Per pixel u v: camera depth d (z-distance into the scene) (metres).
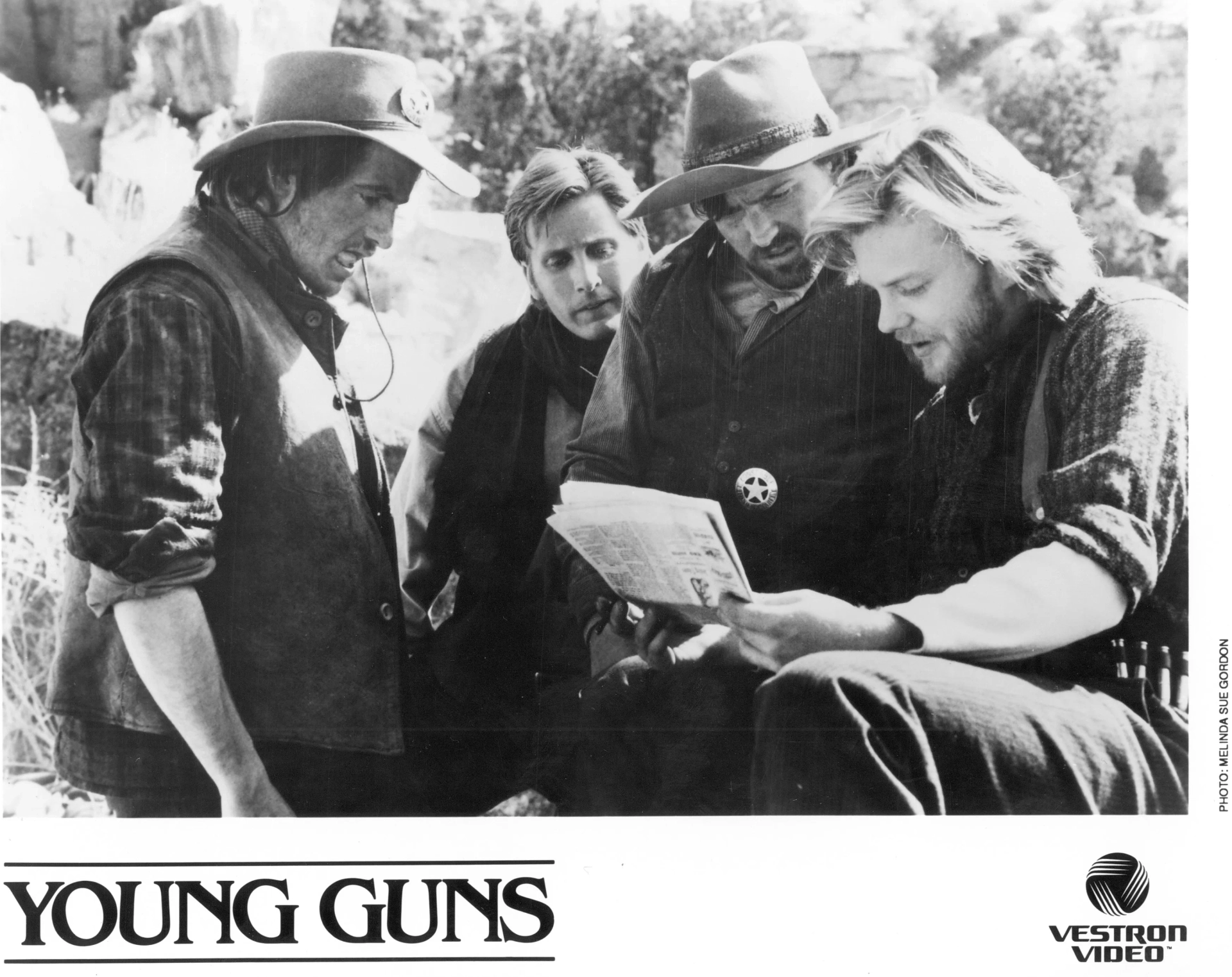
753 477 5.28
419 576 5.31
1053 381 5.28
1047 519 5.26
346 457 5.31
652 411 5.30
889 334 5.29
